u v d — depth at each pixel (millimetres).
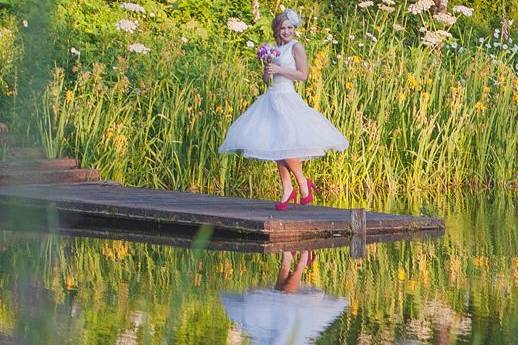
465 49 18547
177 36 18281
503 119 16828
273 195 14828
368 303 7203
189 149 14898
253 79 15906
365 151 15602
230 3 21438
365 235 10992
